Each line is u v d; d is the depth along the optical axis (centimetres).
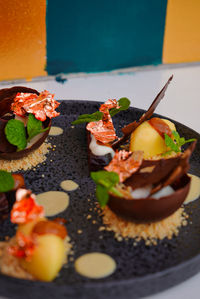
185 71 79
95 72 75
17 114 47
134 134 47
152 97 68
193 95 69
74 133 52
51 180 45
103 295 34
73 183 45
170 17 75
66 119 54
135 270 37
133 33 75
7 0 64
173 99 67
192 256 37
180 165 38
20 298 34
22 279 33
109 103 49
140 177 40
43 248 34
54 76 73
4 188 40
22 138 45
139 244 39
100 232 40
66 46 71
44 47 70
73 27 70
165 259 38
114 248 38
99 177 38
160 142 46
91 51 73
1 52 68
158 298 36
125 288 34
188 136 51
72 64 73
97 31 72
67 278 36
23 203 35
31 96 47
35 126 46
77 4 69
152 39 77
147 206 37
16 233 37
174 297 36
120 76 75
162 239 39
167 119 52
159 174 39
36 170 46
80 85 70
